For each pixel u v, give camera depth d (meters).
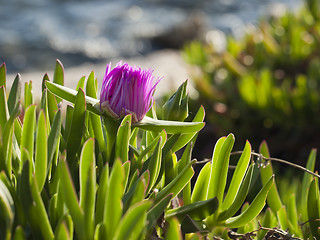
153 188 0.81
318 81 2.22
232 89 2.34
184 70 4.07
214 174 0.81
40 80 4.03
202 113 0.83
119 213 0.68
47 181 0.76
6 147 0.73
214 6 8.64
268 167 0.88
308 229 0.88
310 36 2.59
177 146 0.83
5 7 8.33
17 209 0.72
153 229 0.77
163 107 0.83
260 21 2.79
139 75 0.77
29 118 0.74
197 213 0.78
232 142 0.80
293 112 2.14
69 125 0.79
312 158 0.92
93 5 8.77
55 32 7.24
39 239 0.71
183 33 6.88
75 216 0.69
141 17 8.29
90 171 0.69
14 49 6.45
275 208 0.89
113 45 6.95
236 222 0.80
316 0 2.76
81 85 0.83
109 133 0.79
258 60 2.49
